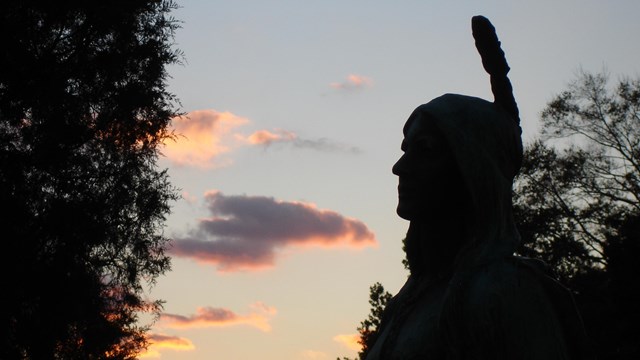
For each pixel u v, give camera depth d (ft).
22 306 68.69
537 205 104.68
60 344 74.18
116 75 76.33
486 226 7.37
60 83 71.46
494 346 6.90
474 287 7.10
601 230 100.89
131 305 78.02
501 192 7.42
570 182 105.09
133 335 77.82
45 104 70.95
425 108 7.75
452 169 7.69
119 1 75.61
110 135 77.61
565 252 100.01
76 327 73.77
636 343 74.79
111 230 74.84
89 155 76.74
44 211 69.92
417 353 7.41
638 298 74.69
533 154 105.70
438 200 7.73
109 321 76.54
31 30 71.05
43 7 71.67
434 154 7.70
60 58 75.77
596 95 107.34
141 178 77.77
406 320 7.74
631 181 103.65
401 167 7.77
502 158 7.57
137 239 76.54
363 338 113.60
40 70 69.97
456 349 7.09
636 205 102.99
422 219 7.84
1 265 66.49
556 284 7.20
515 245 7.30
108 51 75.66
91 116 76.64
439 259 7.86
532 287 7.05
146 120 77.61
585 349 7.17
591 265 99.71
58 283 69.36
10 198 67.36
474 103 7.70
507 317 6.90
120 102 75.92
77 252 71.46
